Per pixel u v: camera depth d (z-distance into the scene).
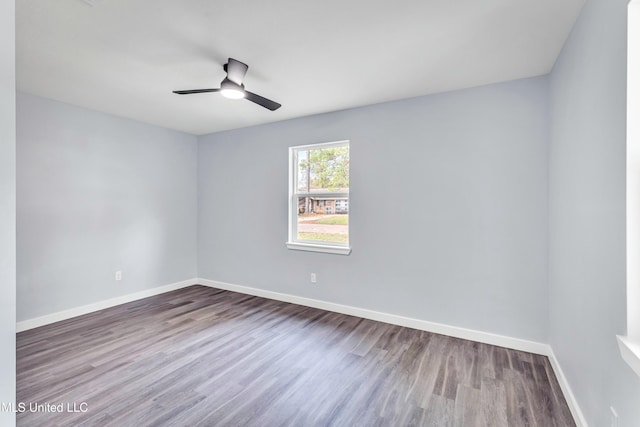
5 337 1.08
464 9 1.65
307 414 1.77
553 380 2.10
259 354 2.47
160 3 1.59
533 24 1.78
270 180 3.95
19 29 1.83
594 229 1.47
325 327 3.03
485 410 1.80
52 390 1.96
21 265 2.90
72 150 3.25
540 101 2.45
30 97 2.94
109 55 2.16
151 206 4.04
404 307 3.05
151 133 4.02
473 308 2.73
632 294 1.15
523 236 2.53
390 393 1.96
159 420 1.71
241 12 1.67
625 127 1.16
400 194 3.05
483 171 2.67
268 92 2.85
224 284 4.41
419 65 2.30
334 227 3.57
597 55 1.43
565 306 1.94
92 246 3.44
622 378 1.19
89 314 3.36
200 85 2.71
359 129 3.26
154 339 2.74
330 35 1.90
